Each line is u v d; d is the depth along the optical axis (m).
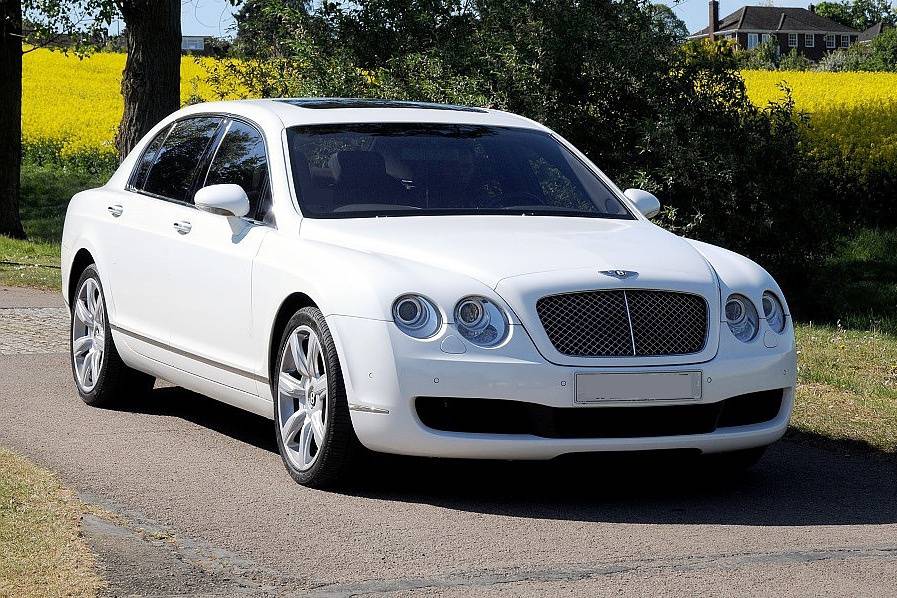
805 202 26.34
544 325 7.67
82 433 9.77
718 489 8.52
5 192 30.89
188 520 7.34
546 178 9.76
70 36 28.84
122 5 25.16
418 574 6.40
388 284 7.76
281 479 8.44
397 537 7.11
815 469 9.17
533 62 23.81
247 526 7.26
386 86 22.83
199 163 10.19
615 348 7.74
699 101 25.28
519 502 8.01
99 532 6.95
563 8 24.52
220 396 9.45
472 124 10.19
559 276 7.80
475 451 7.66
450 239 8.31
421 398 7.68
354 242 8.38
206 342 9.41
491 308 7.68
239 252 9.02
